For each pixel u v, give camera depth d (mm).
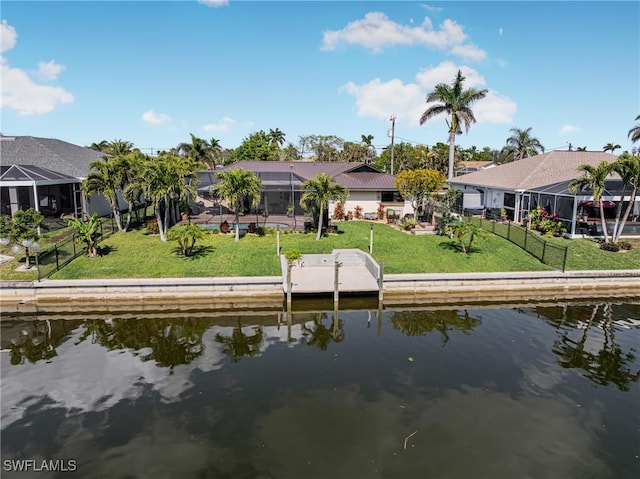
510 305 19141
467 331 16141
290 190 31469
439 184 29312
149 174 24484
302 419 10555
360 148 77375
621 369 13242
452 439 9836
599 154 37000
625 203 29844
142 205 40906
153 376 12625
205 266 21016
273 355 14062
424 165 68062
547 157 36375
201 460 9141
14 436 9891
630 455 9414
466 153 104688
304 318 17469
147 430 10102
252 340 15273
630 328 16516
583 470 8953
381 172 38750
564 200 30109
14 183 26094
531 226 29672
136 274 19859
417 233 28375
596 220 28344
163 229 26953
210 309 18422
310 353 14211
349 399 11422
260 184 26516
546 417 10703
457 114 44469
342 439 9812
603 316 17797
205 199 35531
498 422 10477
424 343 15031
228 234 27266
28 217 20594
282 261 20641
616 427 10359
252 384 12172
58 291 18344
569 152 37031
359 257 23359
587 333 15977
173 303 18719
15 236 19812
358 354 14141
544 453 9422
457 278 20000
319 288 18891
